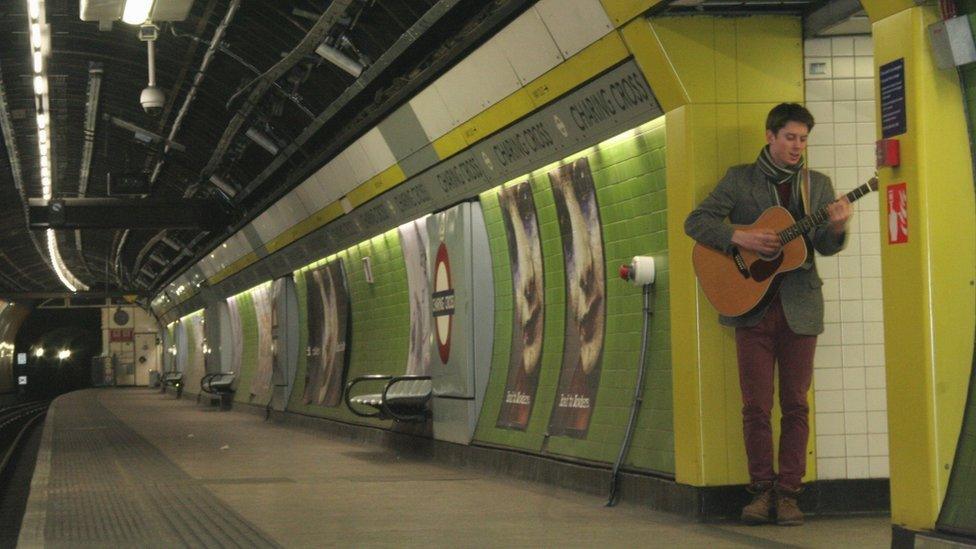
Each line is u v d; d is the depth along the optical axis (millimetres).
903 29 5492
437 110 10852
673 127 7594
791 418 7059
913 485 5520
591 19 7770
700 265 7070
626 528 7164
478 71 9617
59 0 16062
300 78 15852
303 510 8602
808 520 7332
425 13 12172
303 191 16953
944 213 5445
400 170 12766
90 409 33531
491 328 11672
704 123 7441
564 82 8617
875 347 7609
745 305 6879
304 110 16844
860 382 7590
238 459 13812
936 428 5418
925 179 5426
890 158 5570
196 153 23953
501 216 11242
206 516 8359
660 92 7637
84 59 19125
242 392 28328
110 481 11312
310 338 19781
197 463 13352
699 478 7395
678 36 7398
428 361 13711
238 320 29203
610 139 8930
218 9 15172
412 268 14172
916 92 5426
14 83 20688
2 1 16141
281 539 7141
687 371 7484
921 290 5438
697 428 7402
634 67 7750
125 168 28812
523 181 10602
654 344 8305
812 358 7039
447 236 12070
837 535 6688
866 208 7637
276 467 12555
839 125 7598
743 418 7164
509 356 11281
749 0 7340
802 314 6930
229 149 22109
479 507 8492
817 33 7527
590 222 9383
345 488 10086
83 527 7887
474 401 11648
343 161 14336
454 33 11281
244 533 7445
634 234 8703
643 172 8500
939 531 5344
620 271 8312
